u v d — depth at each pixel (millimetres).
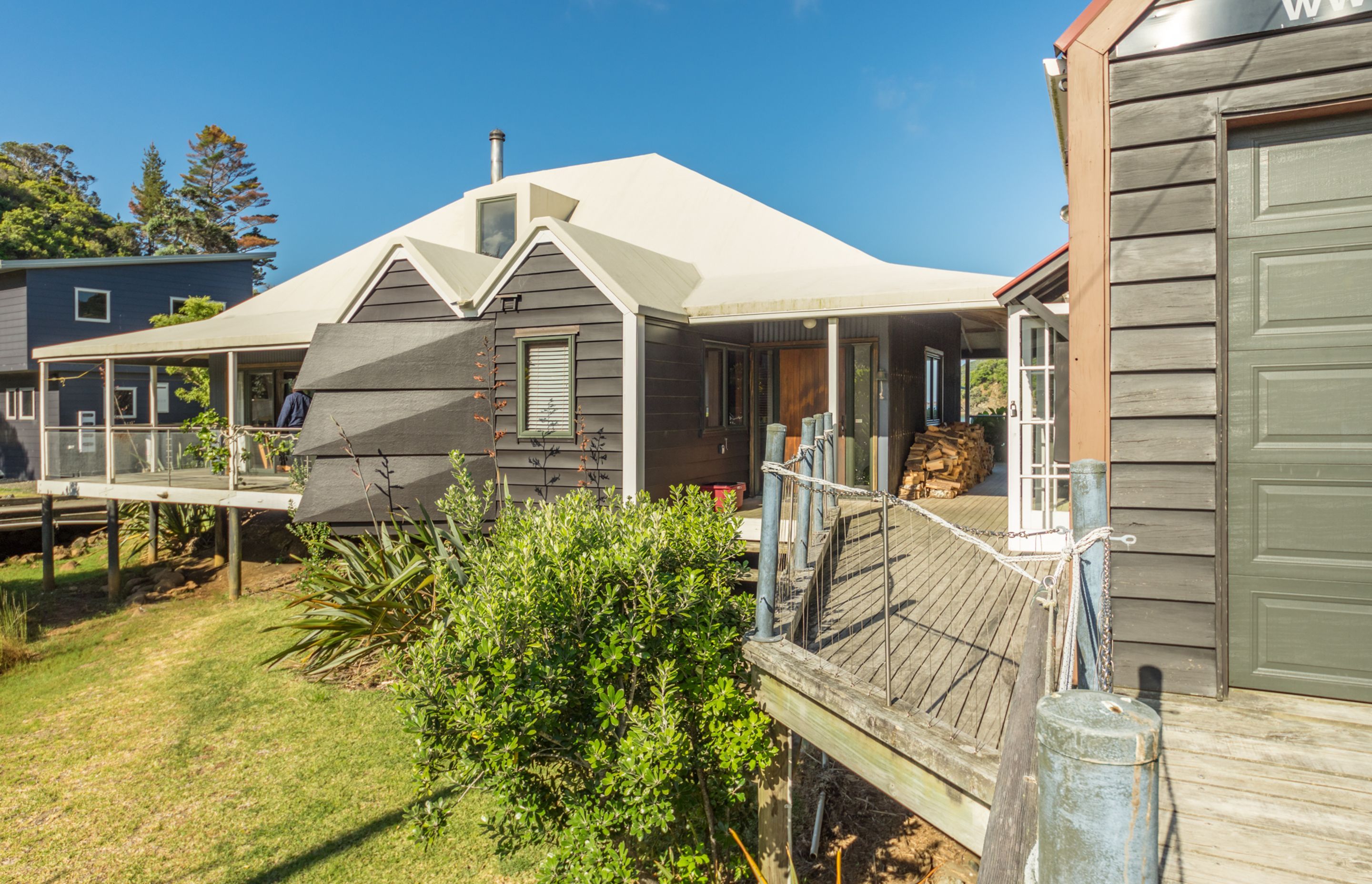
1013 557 2754
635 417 8953
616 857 4469
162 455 13859
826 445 7660
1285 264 3496
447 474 9602
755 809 5820
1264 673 3561
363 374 9648
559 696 4453
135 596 13453
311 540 10484
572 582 4719
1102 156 3721
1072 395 3787
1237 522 3574
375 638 8852
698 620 4766
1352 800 2637
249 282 27375
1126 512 3699
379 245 17891
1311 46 3393
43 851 6027
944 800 3340
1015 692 2977
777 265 12656
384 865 5746
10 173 51906
